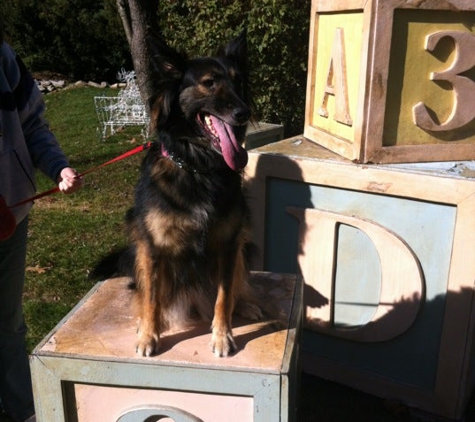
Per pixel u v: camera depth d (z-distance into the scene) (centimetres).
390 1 256
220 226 219
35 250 493
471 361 282
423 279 278
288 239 321
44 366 208
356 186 283
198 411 208
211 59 240
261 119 589
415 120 279
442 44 272
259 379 196
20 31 1502
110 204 624
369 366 308
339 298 310
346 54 293
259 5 544
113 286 270
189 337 223
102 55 1522
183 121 225
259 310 240
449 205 262
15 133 222
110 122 960
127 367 203
